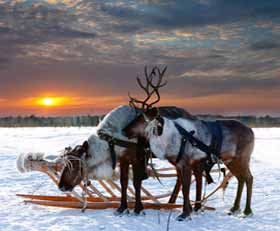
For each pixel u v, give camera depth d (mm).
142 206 7691
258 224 7117
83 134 36531
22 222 7105
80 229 6637
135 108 7684
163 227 6828
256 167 16078
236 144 7652
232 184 11711
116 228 6723
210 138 7430
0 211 7926
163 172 14070
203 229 6742
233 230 6719
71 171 7398
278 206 8633
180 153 7207
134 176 7625
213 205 8672
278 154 20719
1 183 11727
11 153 20188
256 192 10398
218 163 7508
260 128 55656
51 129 54469
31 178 12672
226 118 8117
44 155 7980
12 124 73312
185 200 7277
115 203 8078
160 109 7566
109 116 7574
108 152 7488
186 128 7297
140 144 7453
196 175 7781
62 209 8148
